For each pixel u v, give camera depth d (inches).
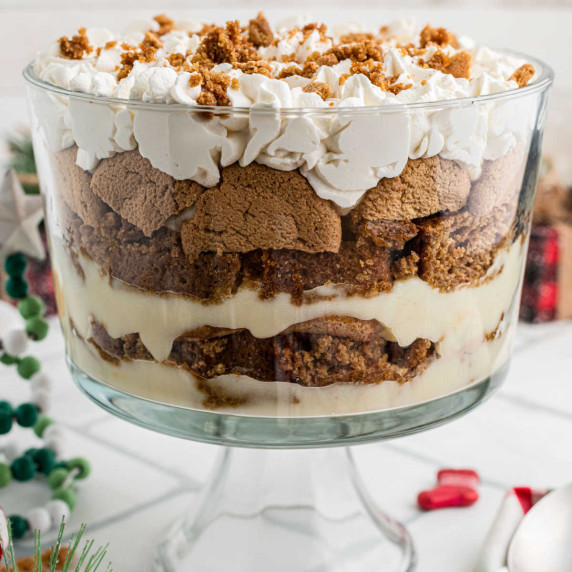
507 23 41.0
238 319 22.5
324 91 23.1
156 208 22.0
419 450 30.5
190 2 40.3
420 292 22.5
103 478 29.4
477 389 24.3
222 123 21.2
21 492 28.9
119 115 21.6
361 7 41.1
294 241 21.8
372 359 22.8
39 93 22.9
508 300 24.2
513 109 22.2
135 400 23.8
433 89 23.0
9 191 28.5
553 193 39.1
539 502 26.1
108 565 24.8
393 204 21.8
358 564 26.3
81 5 39.8
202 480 29.4
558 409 32.5
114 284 23.0
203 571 26.2
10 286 29.1
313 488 27.5
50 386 29.6
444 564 26.0
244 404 23.1
